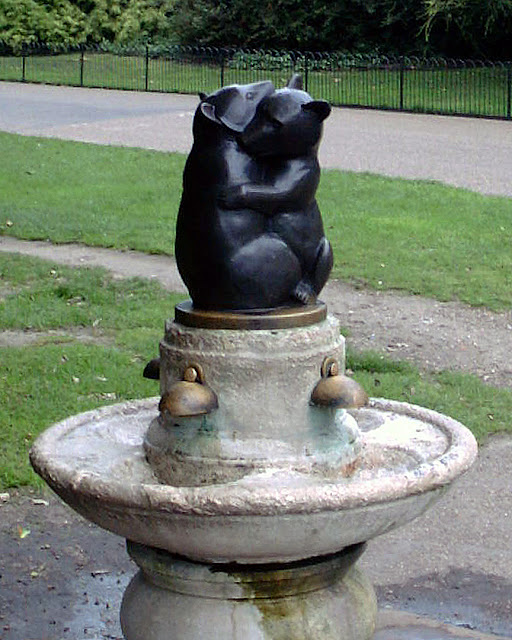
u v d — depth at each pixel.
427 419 4.59
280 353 3.96
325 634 3.95
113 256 12.52
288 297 4.11
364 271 11.62
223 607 3.94
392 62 29.81
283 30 31.77
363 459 4.25
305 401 4.00
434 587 5.61
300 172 4.04
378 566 5.84
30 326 9.76
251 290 4.02
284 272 4.05
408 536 6.18
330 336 4.08
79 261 12.23
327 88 26.66
